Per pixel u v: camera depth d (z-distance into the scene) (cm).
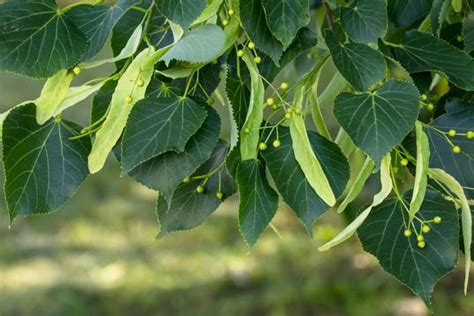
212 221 352
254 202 93
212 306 286
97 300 294
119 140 94
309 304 277
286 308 276
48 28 91
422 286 94
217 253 324
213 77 97
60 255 330
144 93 90
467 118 98
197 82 95
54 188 93
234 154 93
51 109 92
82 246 339
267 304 280
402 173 102
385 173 92
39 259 327
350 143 101
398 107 90
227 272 307
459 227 96
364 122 90
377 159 90
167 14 89
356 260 299
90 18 92
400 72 96
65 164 93
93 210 374
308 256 309
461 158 97
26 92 508
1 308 286
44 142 93
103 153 90
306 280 294
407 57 99
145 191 396
